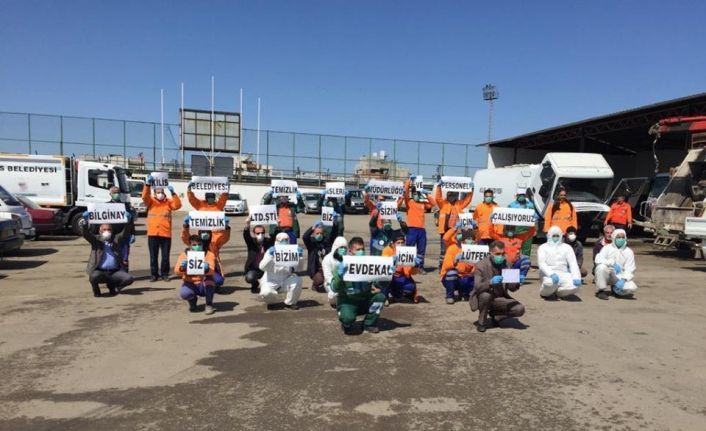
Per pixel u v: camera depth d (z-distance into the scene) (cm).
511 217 966
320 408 432
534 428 398
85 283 993
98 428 395
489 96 5819
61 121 3759
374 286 684
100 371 517
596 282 894
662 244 1475
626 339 638
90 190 1884
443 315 765
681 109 2514
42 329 666
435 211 1844
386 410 429
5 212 1349
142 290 926
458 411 428
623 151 4206
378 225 989
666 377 508
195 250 771
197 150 4184
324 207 965
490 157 4172
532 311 790
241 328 680
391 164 4497
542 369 529
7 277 1059
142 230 2195
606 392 470
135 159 3953
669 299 884
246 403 441
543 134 3503
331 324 704
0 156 1852
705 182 1452
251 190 4009
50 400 446
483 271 677
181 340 623
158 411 425
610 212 1423
